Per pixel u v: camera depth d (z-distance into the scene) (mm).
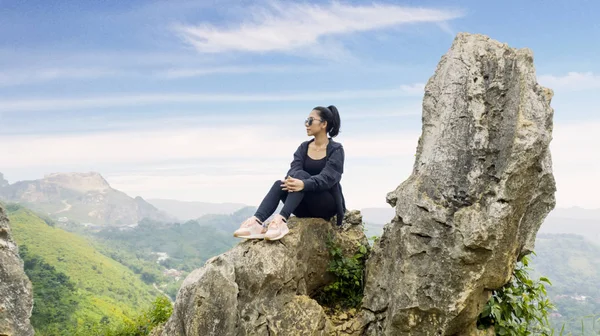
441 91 5438
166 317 7711
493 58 5312
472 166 5027
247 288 5328
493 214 4730
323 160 6293
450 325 4957
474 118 5125
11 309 4891
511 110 4996
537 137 4723
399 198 5352
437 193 5090
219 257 5477
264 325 5223
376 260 5871
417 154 5633
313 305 5414
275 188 6023
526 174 4785
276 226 5652
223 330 5055
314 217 6309
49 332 19734
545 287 5703
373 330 5598
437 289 4926
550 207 5270
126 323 8102
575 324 5727
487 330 5309
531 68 5125
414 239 5082
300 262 5855
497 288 5164
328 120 6320
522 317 5461
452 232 4891
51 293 23312
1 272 4953
